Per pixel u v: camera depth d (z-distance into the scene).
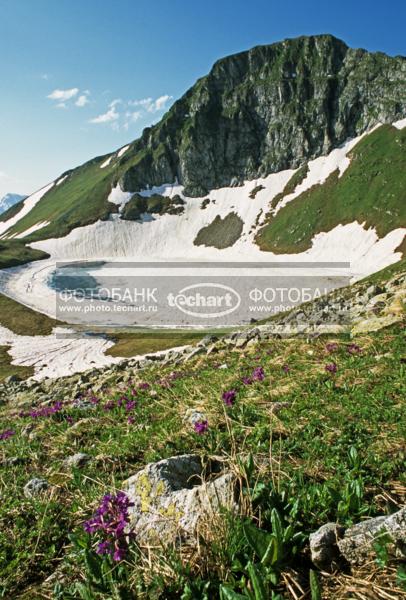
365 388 8.50
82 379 23.06
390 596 3.32
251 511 4.31
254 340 17.80
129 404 11.21
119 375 19.56
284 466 5.75
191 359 18.33
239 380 11.41
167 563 3.97
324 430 6.94
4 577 5.00
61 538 5.59
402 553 3.49
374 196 196.12
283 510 4.44
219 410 8.71
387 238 174.38
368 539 3.67
